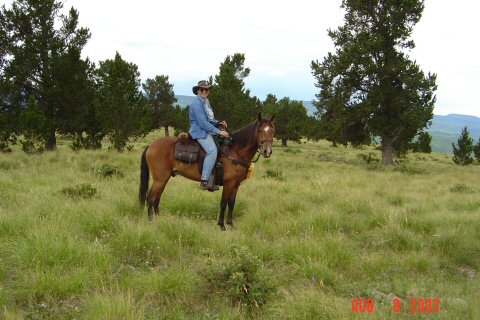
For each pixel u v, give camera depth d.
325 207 8.51
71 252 4.91
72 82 20.73
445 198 11.39
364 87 27.39
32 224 5.84
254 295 4.18
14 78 20.02
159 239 5.78
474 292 4.85
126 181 10.96
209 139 7.05
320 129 29.48
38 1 20.33
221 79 28.08
